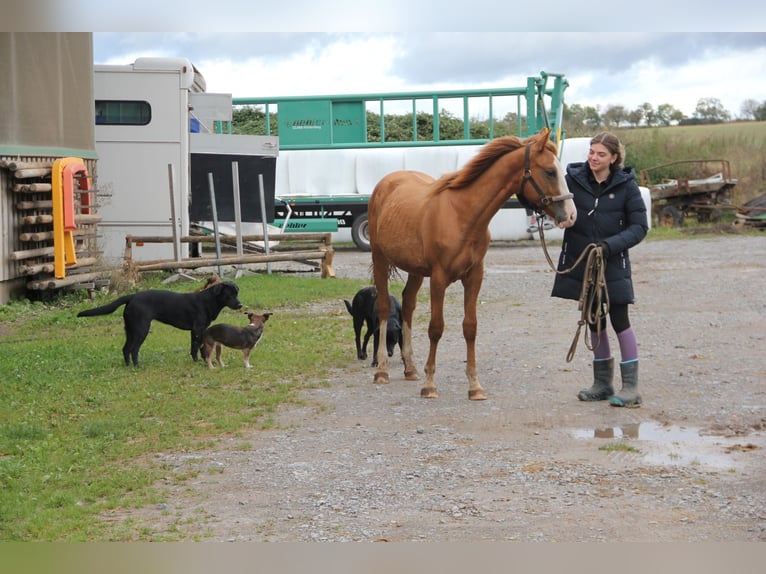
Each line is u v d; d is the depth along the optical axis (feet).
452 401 27.68
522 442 23.03
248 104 87.40
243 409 26.76
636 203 26.27
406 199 29.22
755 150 129.39
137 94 58.85
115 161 59.26
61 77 50.42
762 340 36.58
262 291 50.70
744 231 98.22
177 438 23.81
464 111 86.69
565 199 25.67
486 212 26.81
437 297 27.71
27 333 39.99
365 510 18.22
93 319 43.01
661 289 53.47
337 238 93.61
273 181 65.82
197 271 60.64
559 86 86.43
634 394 26.63
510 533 16.83
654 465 20.81
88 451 22.62
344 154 86.84
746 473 20.07
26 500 18.93
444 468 20.92
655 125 153.58
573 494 18.89
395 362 33.96
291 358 33.99
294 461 21.70
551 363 33.12
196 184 65.16
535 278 60.13
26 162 46.83
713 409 25.96
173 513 18.28
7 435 23.94
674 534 16.63
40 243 49.57
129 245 53.62
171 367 32.42
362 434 24.06
